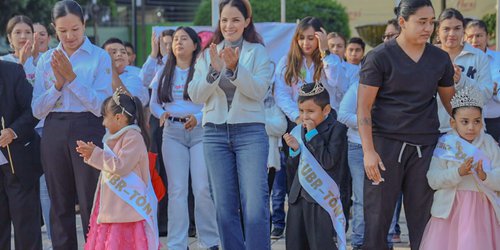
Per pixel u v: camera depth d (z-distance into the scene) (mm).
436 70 4957
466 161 4891
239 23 5348
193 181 6465
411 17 4840
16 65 6016
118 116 5371
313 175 5172
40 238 6113
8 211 6039
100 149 5305
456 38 6219
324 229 5188
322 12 22594
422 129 5000
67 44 5766
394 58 4941
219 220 5383
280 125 6770
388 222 5145
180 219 6336
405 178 5141
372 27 13133
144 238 5359
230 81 5188
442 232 5137
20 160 5914
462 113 5074
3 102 5871
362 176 6512
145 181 5449
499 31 9336
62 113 5715
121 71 7270
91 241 5445
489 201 5129
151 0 30203
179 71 6562
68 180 5805
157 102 6594
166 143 6453
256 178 5281
